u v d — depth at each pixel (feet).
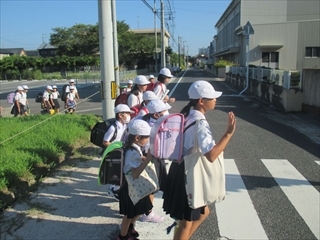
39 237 12.94
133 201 11.59
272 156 23.57
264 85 54.39
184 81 112.16
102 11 25.38
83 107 55.72
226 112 42.80
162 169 12.68
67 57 201.77
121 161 12.16
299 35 107.14
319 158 23.09
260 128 32.91
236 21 142.72
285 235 12.96
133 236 12.49
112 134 15.92
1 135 27.14
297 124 34.88
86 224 13.98
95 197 16.76
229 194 16.99
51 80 168.86
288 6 122.72
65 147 23.99
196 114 9.80
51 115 40.19
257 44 109.81
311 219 14.25
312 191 17.31
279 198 16.46
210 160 9.10
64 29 223.92
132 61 207.62
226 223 13.96
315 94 39.83
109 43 25.76
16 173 17.60
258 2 124.26
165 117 9.86
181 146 9.62
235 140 28.09
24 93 45.98
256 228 13.51
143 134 11.80
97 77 162.91
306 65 107.14
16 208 15.47
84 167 21.25
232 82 96.58
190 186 9.50
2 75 182.19
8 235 13.10
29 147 22.48
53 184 18.40
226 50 160.76
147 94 16.58
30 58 198.29
